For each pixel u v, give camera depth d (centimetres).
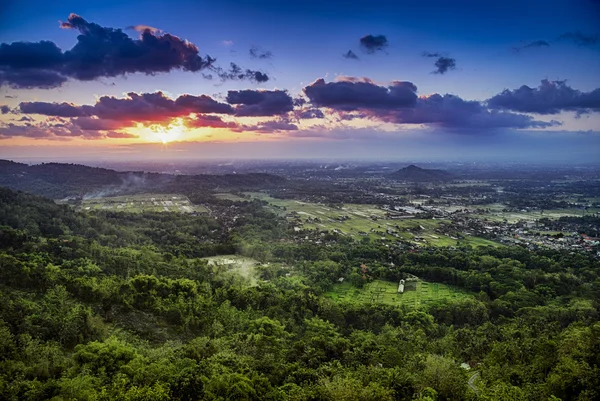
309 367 7944
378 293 14650
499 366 8175
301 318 11656
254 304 12156
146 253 16175
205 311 10912
